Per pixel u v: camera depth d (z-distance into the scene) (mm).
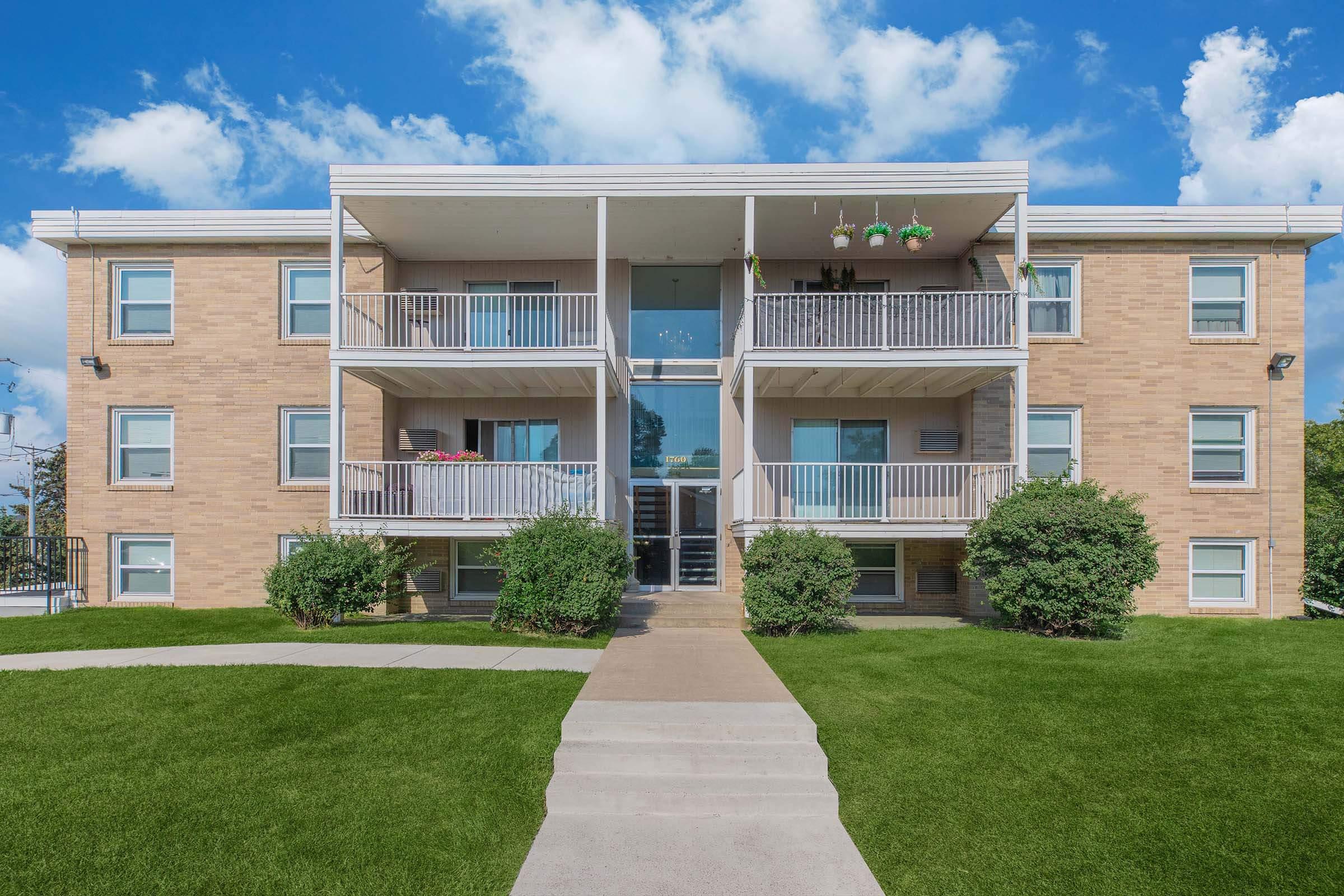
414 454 14266
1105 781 5598
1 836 4660
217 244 13969
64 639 10297
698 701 6844
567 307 14547
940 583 13695
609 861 4594
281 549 13797
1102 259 13461
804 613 10336
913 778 5637
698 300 14742
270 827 4824
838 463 12266
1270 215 13148
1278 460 13336
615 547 10711
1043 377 13414
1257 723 6621
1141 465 13375
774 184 11789
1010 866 4562
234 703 6992
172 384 13906
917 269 14359
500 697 7133
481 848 4695
